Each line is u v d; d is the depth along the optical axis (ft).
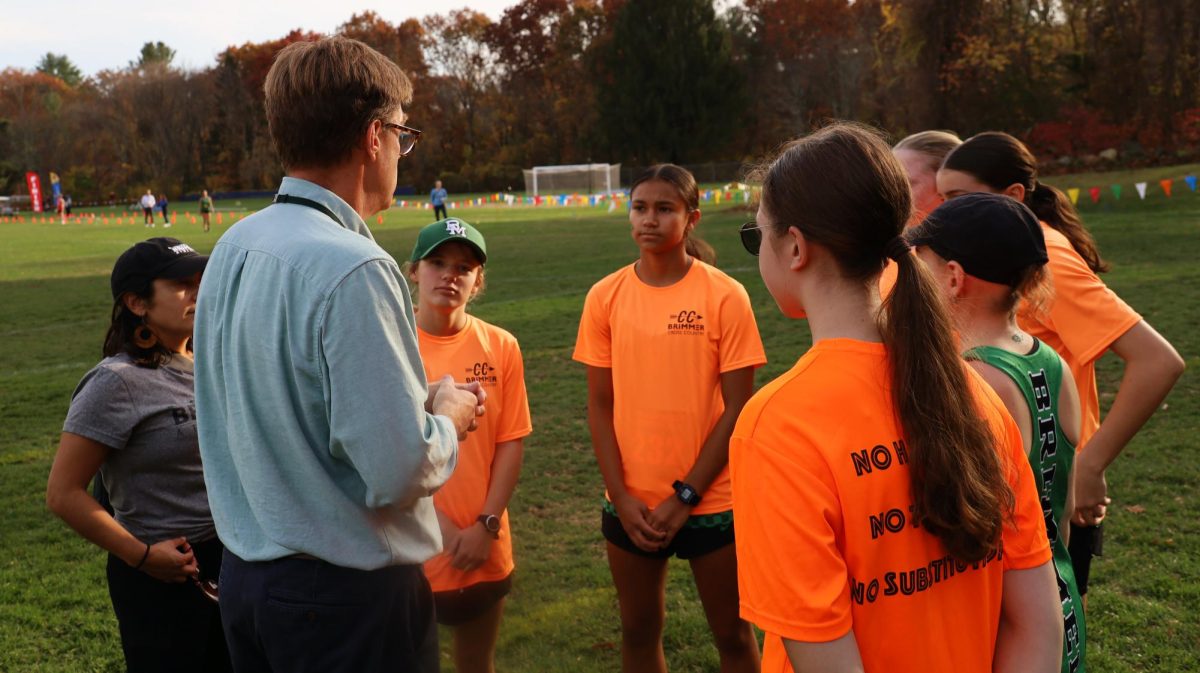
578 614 12.49
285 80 6.05
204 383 6.15
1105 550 13.79
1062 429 6.29
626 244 66.90
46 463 20.62
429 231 9.62
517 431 9.98
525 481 18.42
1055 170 108.88
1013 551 5.03
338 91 6.00
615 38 219.20
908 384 4.56
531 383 26.22
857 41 211.82
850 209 4.63
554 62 251.39
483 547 9.43
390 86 6.30
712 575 9.47
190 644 8.60
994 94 116.26
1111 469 16.98
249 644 6.11
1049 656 4.98
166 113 256.73
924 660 4.71
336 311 5.44
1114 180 90.12
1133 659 10.92
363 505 5.78
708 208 107.65
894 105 137.80
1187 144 102.89
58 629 12.91
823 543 4.45
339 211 6.09
